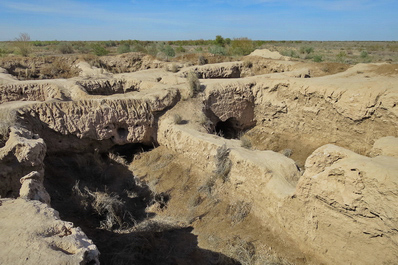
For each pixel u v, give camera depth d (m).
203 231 8.98
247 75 25.95
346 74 17.94
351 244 6.59
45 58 26.16
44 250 4.43
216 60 29.34
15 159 8.23
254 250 7.94
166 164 12.50
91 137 12.82
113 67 27.81
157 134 13.91
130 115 13.44
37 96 16.78
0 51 34.28
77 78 18.88
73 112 12.55
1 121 10.40
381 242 6.03
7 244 4.57
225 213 9.42
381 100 12.25
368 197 6.07
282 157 9.79
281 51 40.09
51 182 10.70
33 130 11.82
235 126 18.33
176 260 7.91
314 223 7.32
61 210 9.23
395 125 11.85
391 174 5.73
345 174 6.47
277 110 16.89
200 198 10.28
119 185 11.87
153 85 16.81
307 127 15.67
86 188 10.63
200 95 15.70
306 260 7.33
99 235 8.49
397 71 16.22
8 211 5.50
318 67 23.42
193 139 11.70
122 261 7.46
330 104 14.26
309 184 7.32
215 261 7.81
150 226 9.05
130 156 13.91
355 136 13.53
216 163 10.39
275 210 8.40
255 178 9.19
